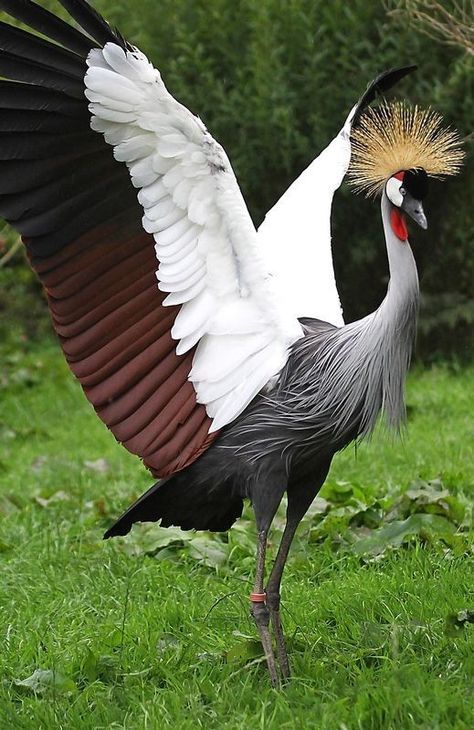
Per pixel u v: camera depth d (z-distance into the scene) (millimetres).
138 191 8570
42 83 8320
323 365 8875
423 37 21031
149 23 23234
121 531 9469
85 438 20094
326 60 22016
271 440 8922
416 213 8766
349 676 8820
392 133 9023
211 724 8273
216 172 8477
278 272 9820
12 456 19531
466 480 14086
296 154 22328
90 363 8836
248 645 9398
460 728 7695
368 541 11977
